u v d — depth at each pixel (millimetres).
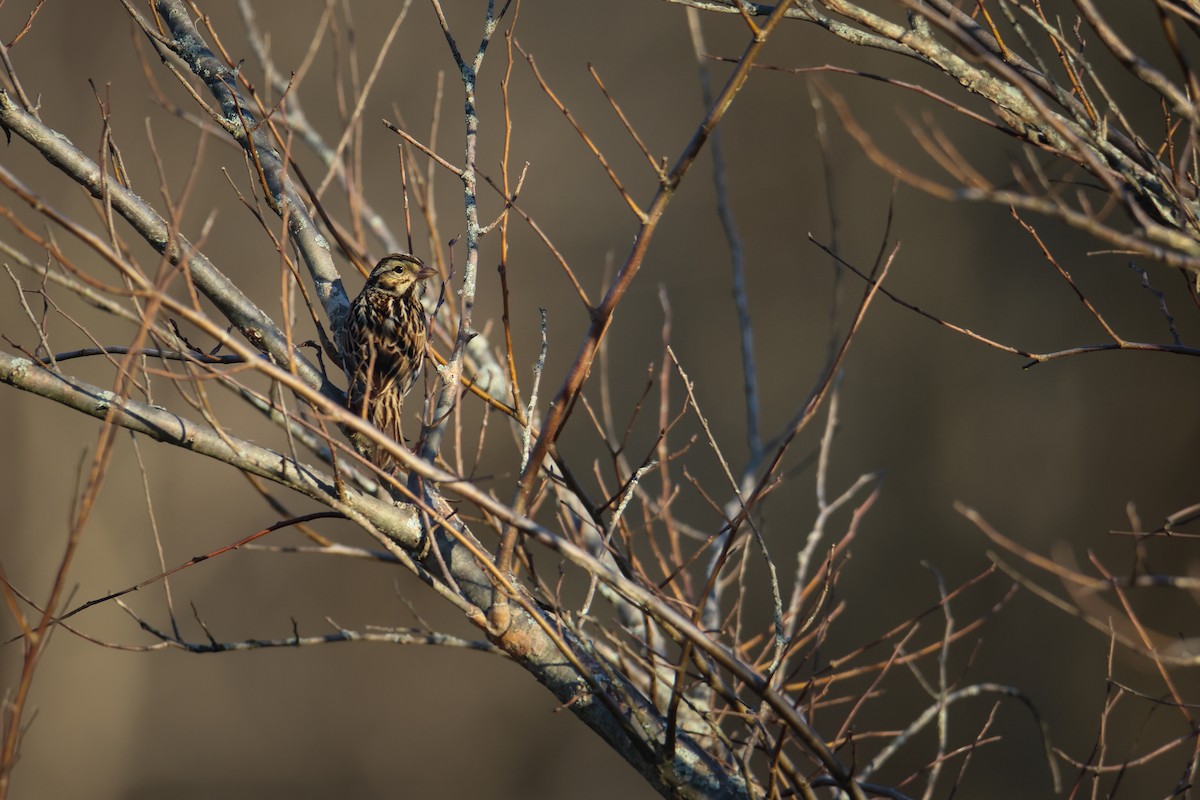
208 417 4766
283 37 20906
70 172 5746
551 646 5312
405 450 4344
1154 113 15375
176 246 5027
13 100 5926
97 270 19141
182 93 20688
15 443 20438
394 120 20750
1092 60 15617
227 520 20906
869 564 17766
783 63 21031
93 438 20781
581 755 20391
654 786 5289
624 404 19656
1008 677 16000
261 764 20531
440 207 18969
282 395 4867
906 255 19672
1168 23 4082
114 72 20953
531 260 20828
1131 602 14547
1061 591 16281
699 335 20375
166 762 20500
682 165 4758
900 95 20234
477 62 5688
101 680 20234
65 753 19859
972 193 3732
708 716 5129
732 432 19281
